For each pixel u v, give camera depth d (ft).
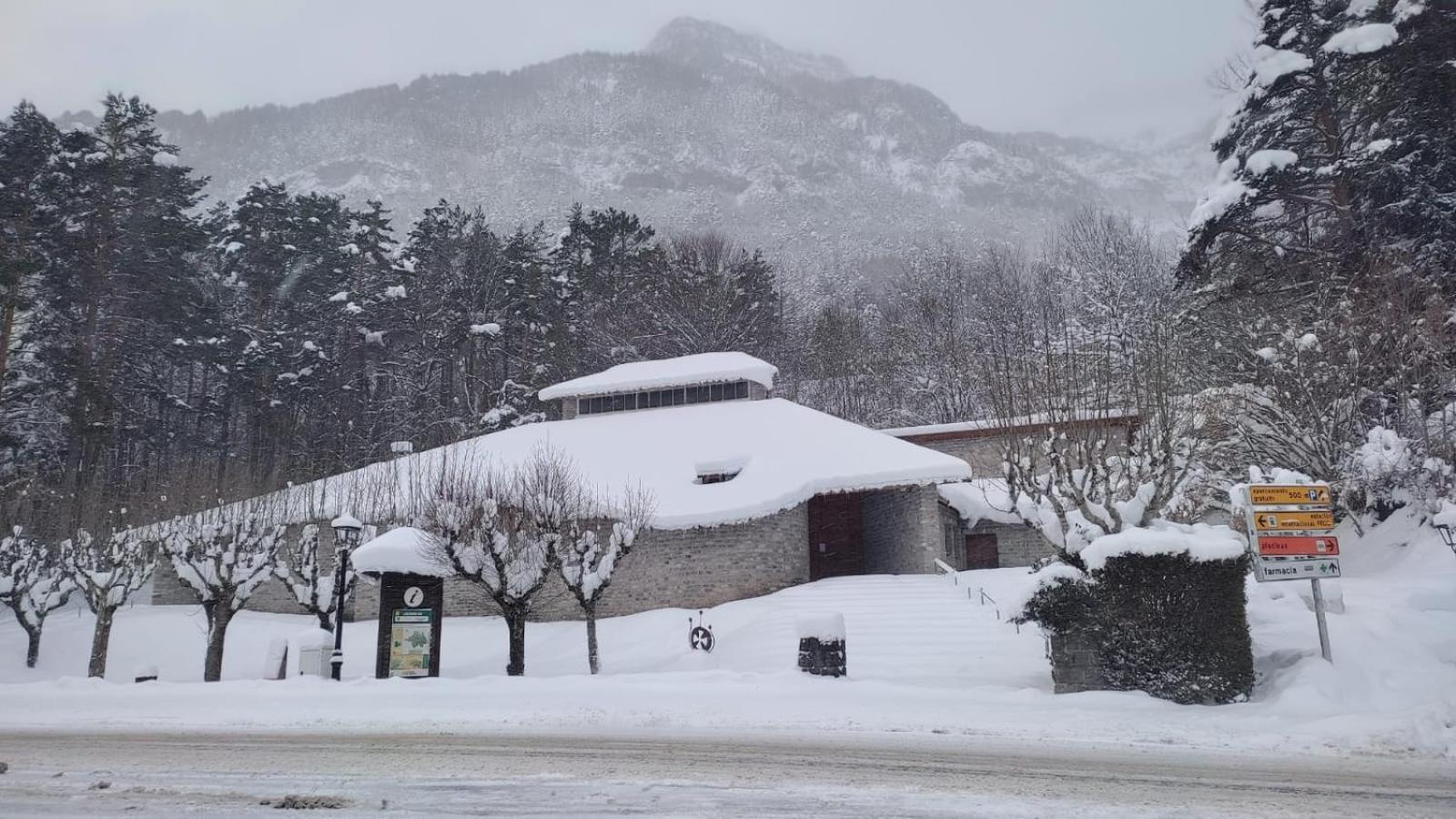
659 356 188.55
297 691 54.08
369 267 189.78
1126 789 25.07
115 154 148.05
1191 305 103.96
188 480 102.47
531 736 36.60
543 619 100.48
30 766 31.40
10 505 114.83
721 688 49.57
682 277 199.52
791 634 75.56
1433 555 67.10
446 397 189.88
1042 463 69.62
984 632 70.74
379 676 64.75
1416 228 89.51
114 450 150.71
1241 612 42.11
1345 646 46.50
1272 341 88.33
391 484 105.19
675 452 113.29
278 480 110.11
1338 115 98.37
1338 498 81.51
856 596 84.74
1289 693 39.96
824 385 193.06
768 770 28.27
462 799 24.45
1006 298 168.14
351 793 25.61
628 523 75.56
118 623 104.42
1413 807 22.81
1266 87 98.37
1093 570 44.47
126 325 149.28
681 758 30.66
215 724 42.45
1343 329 82.07
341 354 179.63
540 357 188.24
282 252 183.62
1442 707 34.40
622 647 84.89
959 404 171.53
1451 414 72.49
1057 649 45.62
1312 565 44.04
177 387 185.68
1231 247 101.04
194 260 180.65
